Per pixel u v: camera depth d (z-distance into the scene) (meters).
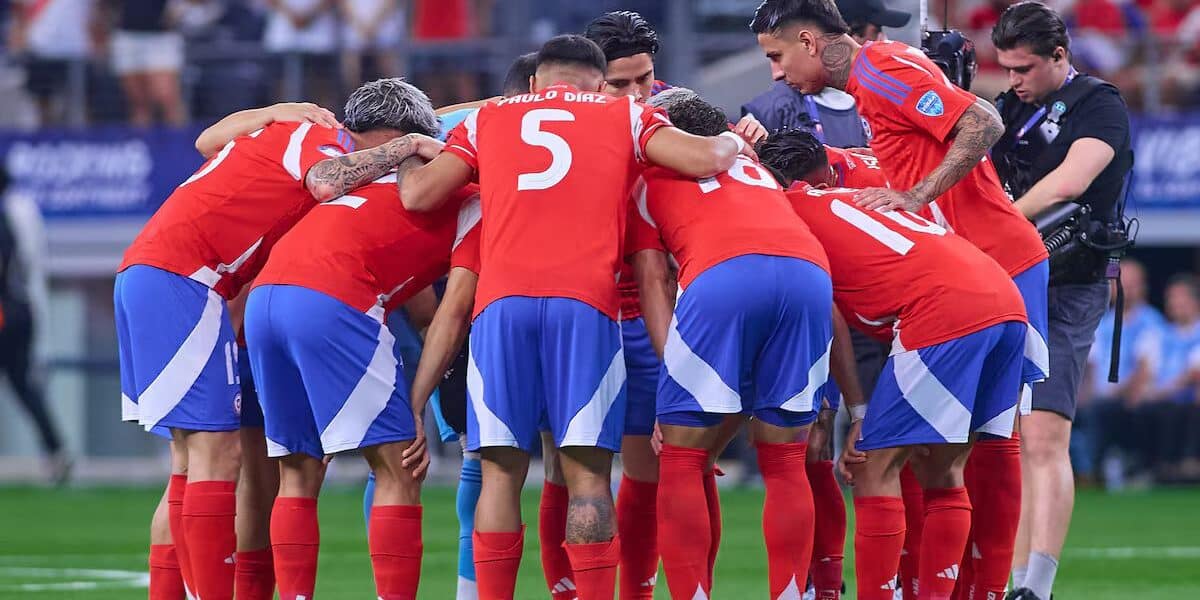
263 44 56.94
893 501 19.16
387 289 19.09
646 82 22.12
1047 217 22.77
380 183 19.23
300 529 19.00
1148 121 53.25
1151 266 59.50
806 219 19.67
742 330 18.25
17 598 25.48
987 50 49.62
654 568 20.38
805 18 20.59
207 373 19.36
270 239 19.89
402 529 18.69
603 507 18.19
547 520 20.52
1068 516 22.47
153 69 57.16
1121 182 23.50
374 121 20.16
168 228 19.53
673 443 18.55
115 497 47.25
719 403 18.16
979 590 20.47
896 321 19.20
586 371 17.98
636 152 18.84
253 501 20.38
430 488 50.59
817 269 18.52
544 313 17.97
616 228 18.50
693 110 19.88
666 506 18.41
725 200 18.72
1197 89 55.06
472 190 19.53
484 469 18.50
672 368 18.39
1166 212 53.12
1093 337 23.23
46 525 38.78
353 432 18.47
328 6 56.19
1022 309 19.14
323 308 18.44
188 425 19.19
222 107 56.88
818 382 18.62
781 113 24.81
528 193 18.31
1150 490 50.75
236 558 20.23
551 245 18.16
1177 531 37.38
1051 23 23.02
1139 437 51.59
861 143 24.72
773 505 18.58
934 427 18.80
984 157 20.77
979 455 20.41
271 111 20.64
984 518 20.38
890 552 19.11
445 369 19.16
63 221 56.34
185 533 19.20
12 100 60.47
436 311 20.03
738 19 58.97
